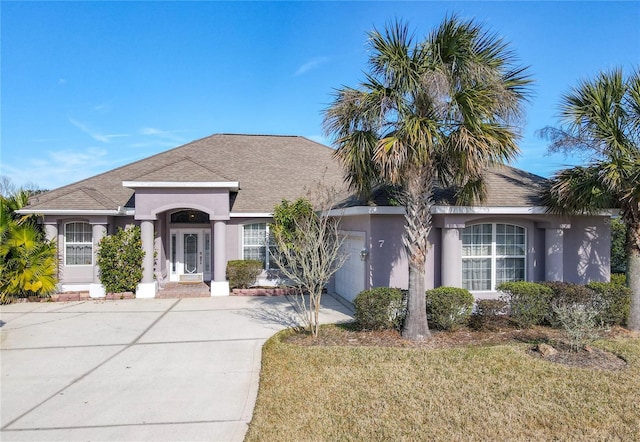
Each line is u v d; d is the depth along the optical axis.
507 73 9.75
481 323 10.95
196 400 6.91
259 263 19.11
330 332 11.20
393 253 13.17
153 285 17.70
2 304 16.11
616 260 20.52
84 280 18.84
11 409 6.60
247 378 7.97
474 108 8.91
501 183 14.12
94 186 20.42
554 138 11.84
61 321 13.18
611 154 10.69
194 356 9.42
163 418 6.23
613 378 7.47
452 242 12.51
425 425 5.82
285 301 16.78
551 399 6.62
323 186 17.61
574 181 11.23
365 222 14.01
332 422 5.94
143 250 17.67
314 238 11.44
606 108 10.91
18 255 16.50
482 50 9.55
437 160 10.87
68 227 18.88
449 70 9.41
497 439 5.44
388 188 13.28
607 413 6.12
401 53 9.30
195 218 21.55
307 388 7.21
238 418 6.22
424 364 8.30
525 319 10.96
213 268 18.95
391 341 10.10
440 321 10.70
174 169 18.22
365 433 5.61
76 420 6.18
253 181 21.61
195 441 5.52
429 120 9.19
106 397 7.07
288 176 22.17
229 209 19.41
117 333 11.62
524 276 13.59
